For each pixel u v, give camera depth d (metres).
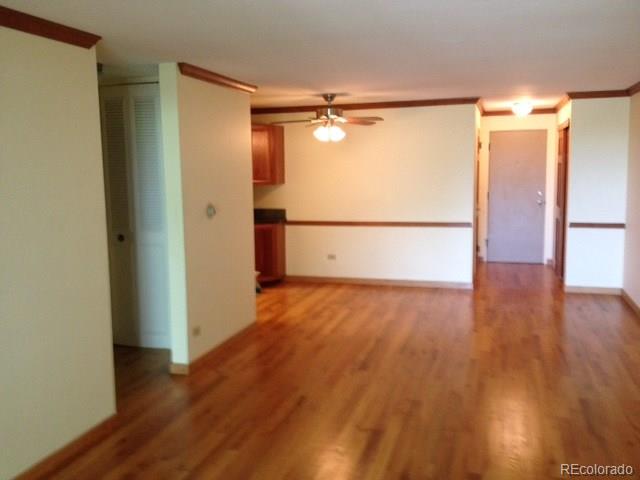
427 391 3.70
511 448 2.94
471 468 2.75
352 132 6.96
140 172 4.33
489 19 2.89
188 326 4.07
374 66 4.22
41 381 2.77
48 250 2.78
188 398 3.67
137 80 4.18
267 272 7.10
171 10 2.62
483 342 4.72
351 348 4.62
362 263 7.16
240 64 4.00
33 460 2.73
